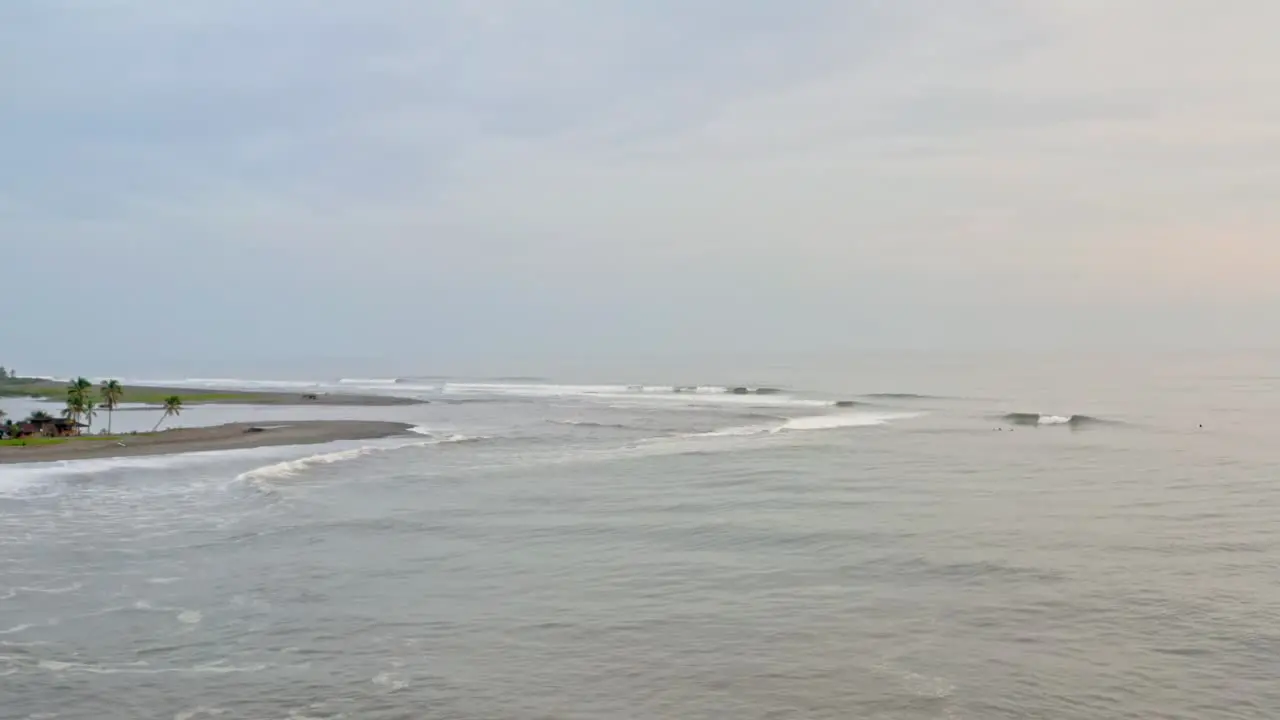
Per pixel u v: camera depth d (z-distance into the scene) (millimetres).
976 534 42438
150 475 58250
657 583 34938
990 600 32469
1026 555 38469
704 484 57781
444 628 29969
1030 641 28406
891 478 59906
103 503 49281
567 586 34625
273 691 24984
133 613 31234
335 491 54625
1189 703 23922
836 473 62250
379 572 36500
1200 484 56781
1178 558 37906
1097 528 43750
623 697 24547
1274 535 42094
